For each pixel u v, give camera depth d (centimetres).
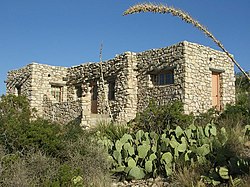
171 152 1108
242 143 1212
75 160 1079
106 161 1124
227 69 2297
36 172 973
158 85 2266
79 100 2277
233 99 2297
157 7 552
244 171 947
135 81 2366
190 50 2103
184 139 1115
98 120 2052
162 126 1578
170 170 1053
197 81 2111
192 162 1048
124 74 2367
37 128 1154
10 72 3117
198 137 1169
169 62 2161
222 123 1551
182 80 2064
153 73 2288
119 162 1143
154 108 1706
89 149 1140
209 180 930
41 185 912
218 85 2259
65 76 2938
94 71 2639
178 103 1831
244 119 1596
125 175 1122
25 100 1795
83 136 1289
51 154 1119
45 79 2853
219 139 1159
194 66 2108
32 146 1100
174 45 2147
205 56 2180
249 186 839
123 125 1636
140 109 2309
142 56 2350
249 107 1758
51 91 2889
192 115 1819
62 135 1264
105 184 1012
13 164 962
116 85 2419
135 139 1235
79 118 2248
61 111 2467
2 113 1488
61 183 902
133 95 2339
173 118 1650
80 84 2789
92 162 1083
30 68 2838
